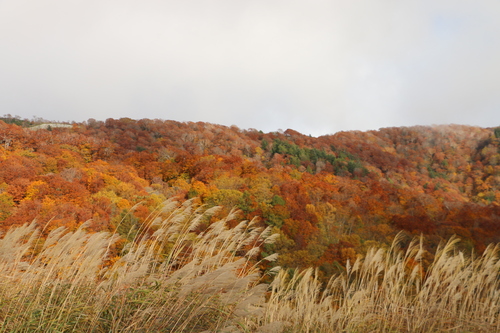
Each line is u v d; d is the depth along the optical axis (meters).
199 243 5.07
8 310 3.86
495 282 5.71
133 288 4.28
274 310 5.37
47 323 3.77
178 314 3.92
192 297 3.97
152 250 4.88
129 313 4.00
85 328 3.90
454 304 5.60
